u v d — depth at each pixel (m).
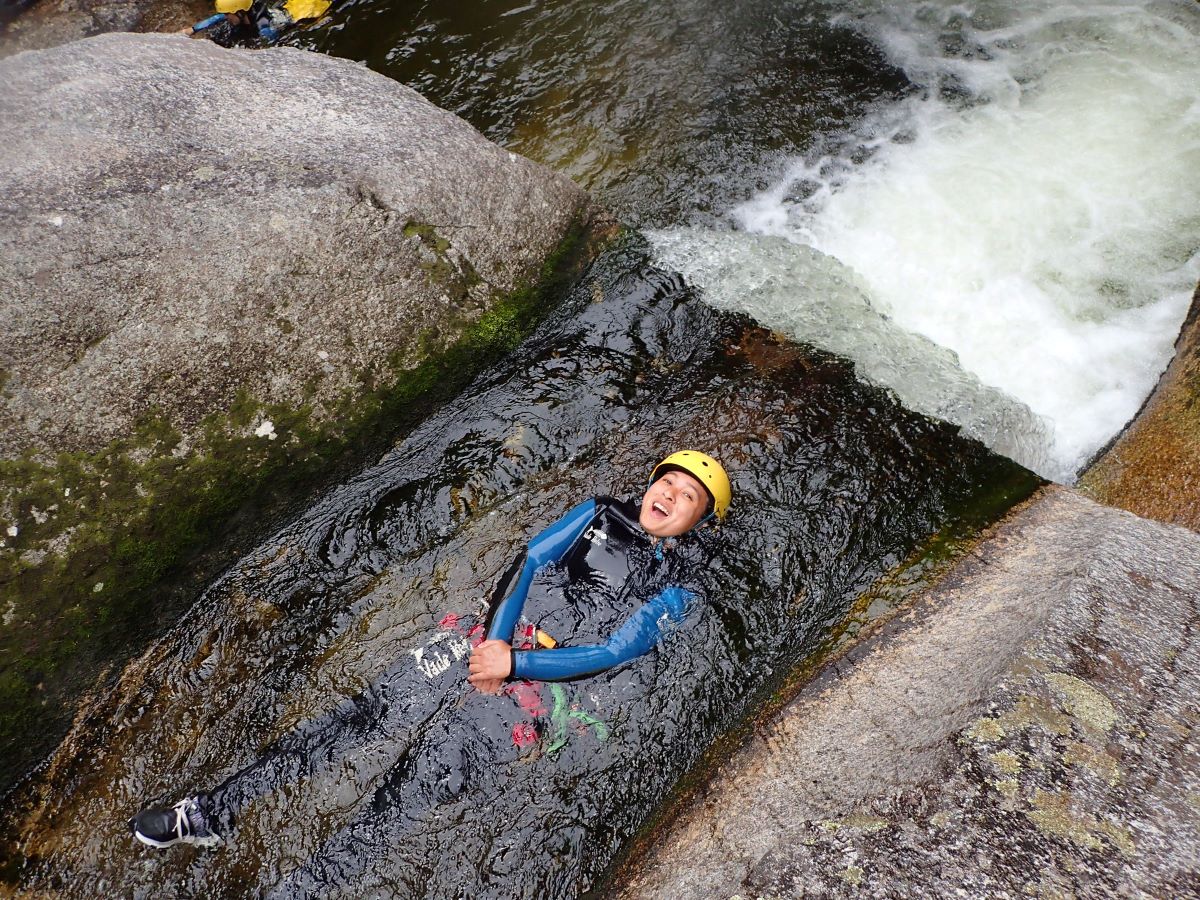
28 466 3.22
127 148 3.75
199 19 7.73
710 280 4.81
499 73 6.50
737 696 3.21
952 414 4.03
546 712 3.15
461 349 4.23
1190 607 2.58
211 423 3.59
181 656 3.45
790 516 3.69
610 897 2.66
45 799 3.11
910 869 2.04
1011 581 3.08
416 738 3.10
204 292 3.60
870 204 5.36
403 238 4.08
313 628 3.50
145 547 3.44
